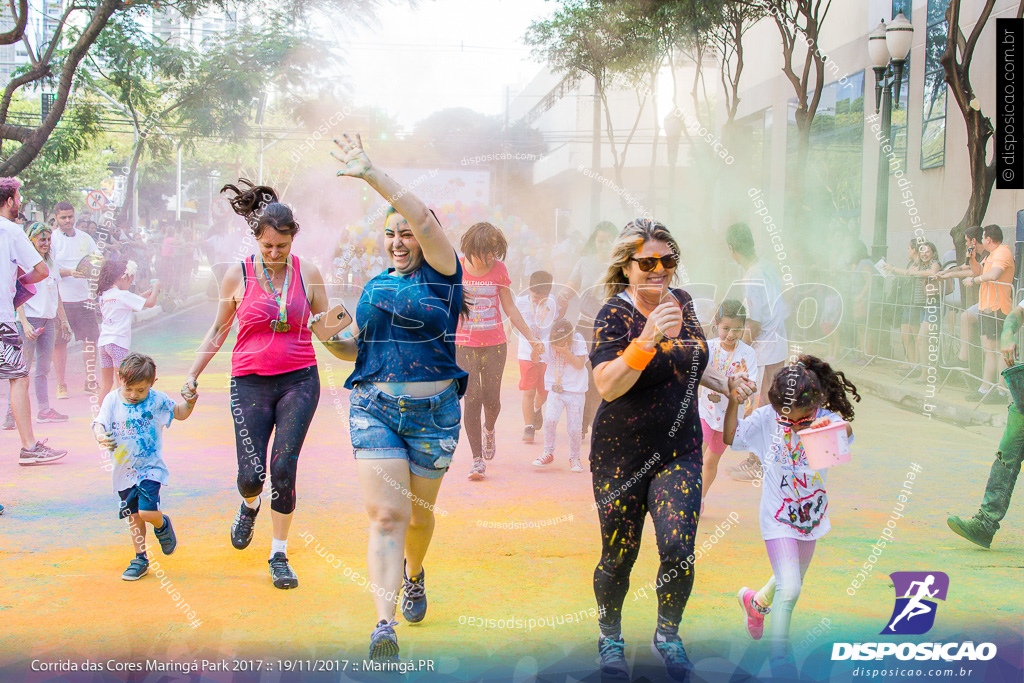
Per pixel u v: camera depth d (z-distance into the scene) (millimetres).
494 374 5262
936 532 4312
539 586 3531
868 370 10008
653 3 9188
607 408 2840
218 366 9633
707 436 4461
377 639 2736
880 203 10438
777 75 14711
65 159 14242
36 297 6797
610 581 2840
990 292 7930
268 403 3703
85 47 10508
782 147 14531
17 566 3727
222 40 10922
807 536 2973
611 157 12000
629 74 9812
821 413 2977
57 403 7777
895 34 10000
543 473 5473
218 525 4348
